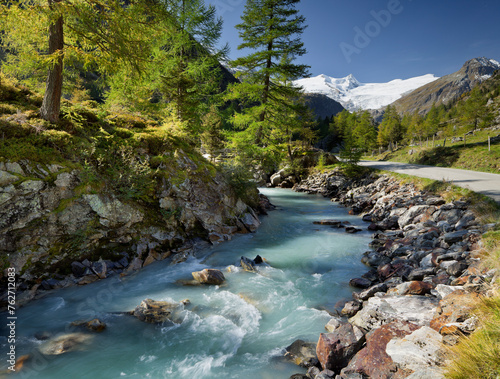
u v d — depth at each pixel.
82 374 4.36
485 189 13.67
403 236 11.81
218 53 19.64
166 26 10.65
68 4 7.33
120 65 9.02
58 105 9.68
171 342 5.19
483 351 2.99
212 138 25.23
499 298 3.97
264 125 25.47
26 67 12.11
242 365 4.59
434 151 36.66
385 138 77.44
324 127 94.19
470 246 7.82
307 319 6.03
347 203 23.12
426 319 4.66
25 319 5.80
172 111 17.36
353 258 10.23
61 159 8.25
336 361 4.29
